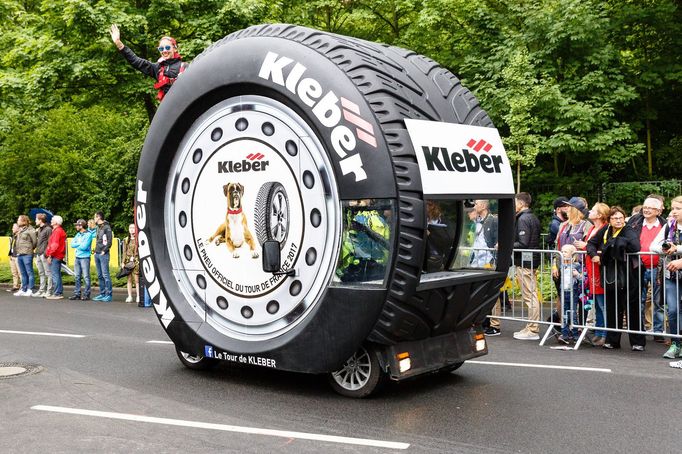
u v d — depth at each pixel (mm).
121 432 5332
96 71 15336
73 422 5605
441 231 6465
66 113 25453
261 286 6520
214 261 6852
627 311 8328
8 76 15938
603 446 4945
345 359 6012
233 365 7645
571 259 8711
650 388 6574
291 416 5707
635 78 17469
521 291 9297
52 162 25062
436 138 6000
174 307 7086
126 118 25859
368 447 4945
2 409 6008
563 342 8977
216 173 6797
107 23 14859
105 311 12688
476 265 6777
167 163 7137
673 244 7766
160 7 15477
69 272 15484
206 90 6668
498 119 16688
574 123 15531
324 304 6023
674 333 7895
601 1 17859
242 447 4965
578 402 6082
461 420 5562
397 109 5812
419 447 4941
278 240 6371
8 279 18953
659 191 16734
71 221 25734
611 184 17328
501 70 16688
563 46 16547
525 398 6219
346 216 5902
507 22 17812
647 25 17750
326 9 19656
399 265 5680
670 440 5070
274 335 6469
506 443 5016
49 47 15445
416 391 6480
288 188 6305
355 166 5777
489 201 6816
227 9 15273
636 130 18125
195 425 5488
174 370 7441
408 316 5852
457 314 6395
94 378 7102
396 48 6691
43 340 9414
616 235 8383
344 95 5844
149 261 7266
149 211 7195
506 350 8477
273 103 6348
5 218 26547
